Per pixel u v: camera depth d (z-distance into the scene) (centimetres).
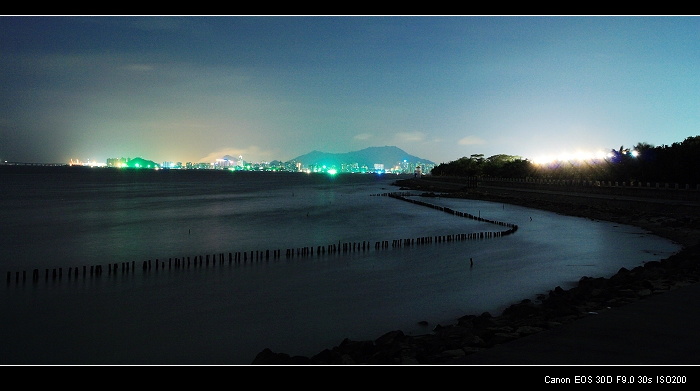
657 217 6044
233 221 6612
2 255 3962
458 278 3008
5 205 9194
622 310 1402
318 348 1803
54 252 4116
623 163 9744
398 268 3388
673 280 2067
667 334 1169
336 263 3612
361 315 2223
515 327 1534
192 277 3133
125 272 3294
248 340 1900
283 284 2911
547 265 3391
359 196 13075
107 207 8881
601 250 4044
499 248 4244
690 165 7762
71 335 1980
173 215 7444
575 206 8062
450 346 1338
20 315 2267
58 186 17638
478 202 10762
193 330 2033
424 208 8988
